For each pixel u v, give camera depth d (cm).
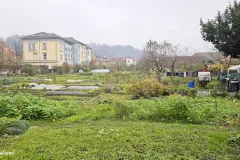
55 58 5162
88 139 536
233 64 2558
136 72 3422
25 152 461
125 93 1438
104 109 903
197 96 1298
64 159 430
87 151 469
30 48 5219
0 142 522
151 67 2569
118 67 4200
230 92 1482
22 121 661
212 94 1329
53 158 433
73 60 6397
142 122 735
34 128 661
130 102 902
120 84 1945
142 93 1308
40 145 498
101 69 4947
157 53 2489
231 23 1534
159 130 617
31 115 785
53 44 5153
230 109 870
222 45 1585
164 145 504
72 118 776
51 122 748
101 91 1587
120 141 526
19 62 3662
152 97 1269
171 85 1555
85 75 3516
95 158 434
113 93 1477
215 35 1606
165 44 2533
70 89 1788
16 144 507
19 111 780
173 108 770
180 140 539
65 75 3553
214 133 588
